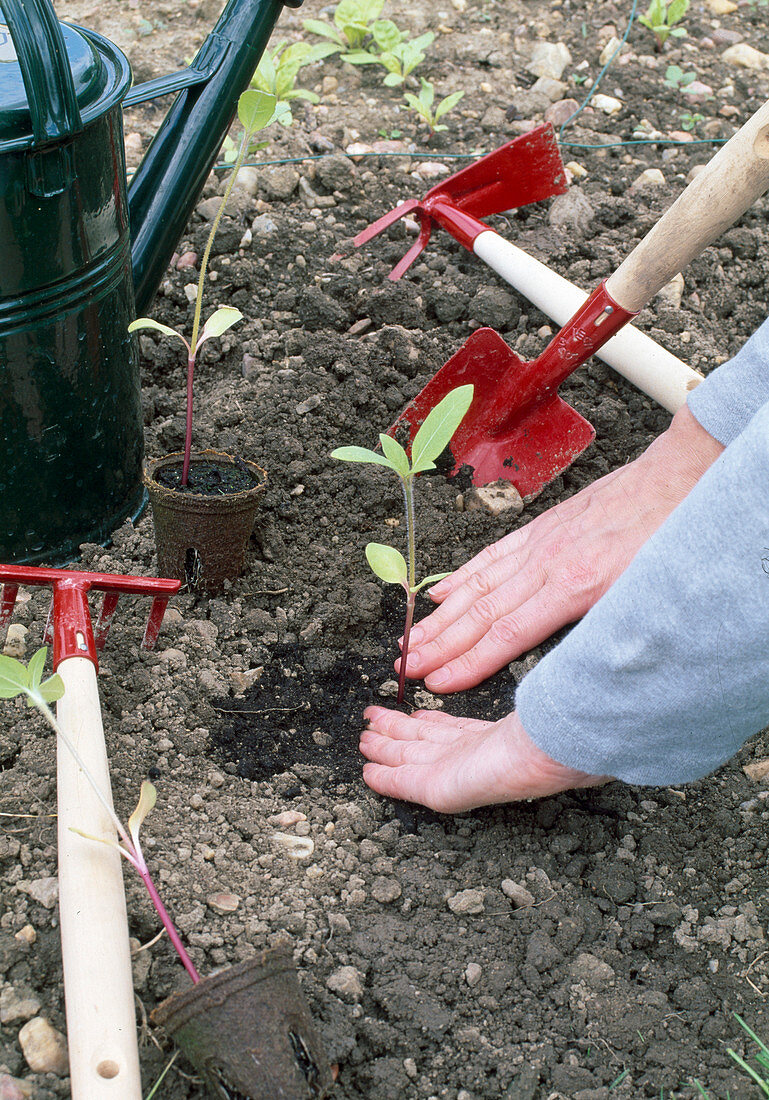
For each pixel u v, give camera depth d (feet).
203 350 8.32
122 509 7.02
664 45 11.75
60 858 4.33
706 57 11.73
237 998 3.86
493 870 5.32
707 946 5.04
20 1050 4.31
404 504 7.39
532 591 6.39
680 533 3.96
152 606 6.04
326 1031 4.51
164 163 6.89
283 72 10.24
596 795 5.77
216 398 7.93
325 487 7.35
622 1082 4.47
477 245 8.35
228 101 6.82
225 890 5.02
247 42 6.71
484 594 6.60
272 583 6.77
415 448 5.24
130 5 11.84
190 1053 3.91
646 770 4.43
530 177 8.51
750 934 5.04
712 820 5.64
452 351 8.45
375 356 8.14
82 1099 3.63
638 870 5.38
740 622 3.81
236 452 7.40
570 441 7.43
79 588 5.52
